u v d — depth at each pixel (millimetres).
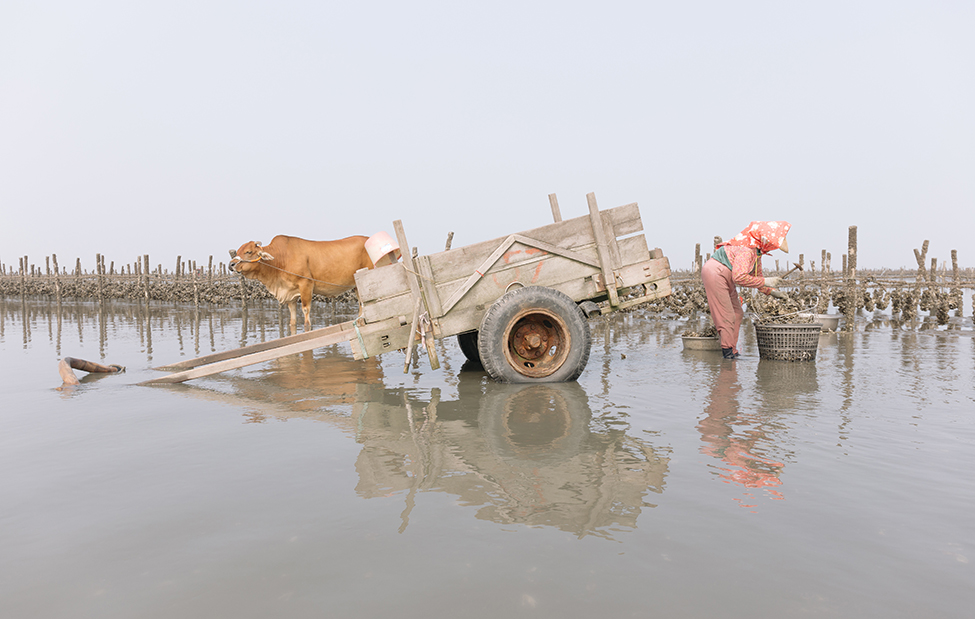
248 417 5016
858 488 3133
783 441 4055
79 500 3039
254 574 2236
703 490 3107
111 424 4770
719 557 2342
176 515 2824
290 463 3654
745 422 4613
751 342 10500
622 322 15625
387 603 2016
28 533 2637
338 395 6023
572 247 7109
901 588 2104
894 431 4312
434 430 4473
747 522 2686
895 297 16656
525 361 6949
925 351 9055
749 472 3398
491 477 3350
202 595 2086
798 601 2010
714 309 8430
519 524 2682
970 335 11672
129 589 2135
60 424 4777
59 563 2348
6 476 3436
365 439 4230
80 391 6406
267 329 14445
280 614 1955
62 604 2037
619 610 1953
